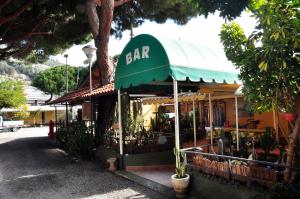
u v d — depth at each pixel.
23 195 8.00
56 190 8.35
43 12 20.52
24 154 16.28
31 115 53.31
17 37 21.77
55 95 61.41
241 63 5.60
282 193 4.88
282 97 5.65
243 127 13.01
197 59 7.98
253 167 5.79
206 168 6.81
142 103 15.14
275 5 4.84
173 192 7.46
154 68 7.95
